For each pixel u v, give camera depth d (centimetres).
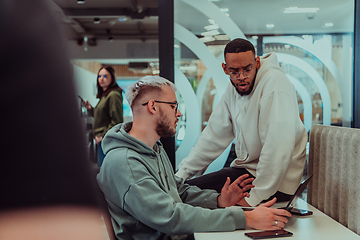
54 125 18
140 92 120
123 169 110
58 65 19
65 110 19
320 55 221
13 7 18
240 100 180
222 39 221
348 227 129
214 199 136
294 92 168
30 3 18
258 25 220
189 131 222
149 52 873
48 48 18
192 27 219
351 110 223
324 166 154
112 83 350
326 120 224
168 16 214
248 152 179
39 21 18
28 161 18
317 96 223
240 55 164
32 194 18
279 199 162
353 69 220
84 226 20
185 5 219
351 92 223
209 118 209
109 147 118
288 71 223
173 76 217
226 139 199
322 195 155
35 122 18
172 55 216
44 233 18
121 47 870
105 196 113
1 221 18
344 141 135
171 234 108
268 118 160
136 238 114
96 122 346
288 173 162
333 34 221
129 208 109
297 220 127
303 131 170
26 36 18
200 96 222
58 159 19
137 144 117
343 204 134
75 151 19
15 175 18
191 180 184
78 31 813
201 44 220
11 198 18
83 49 859
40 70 18
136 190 107
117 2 639
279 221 112
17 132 18
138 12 679
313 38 221
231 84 190
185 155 222
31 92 18
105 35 845
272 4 220
